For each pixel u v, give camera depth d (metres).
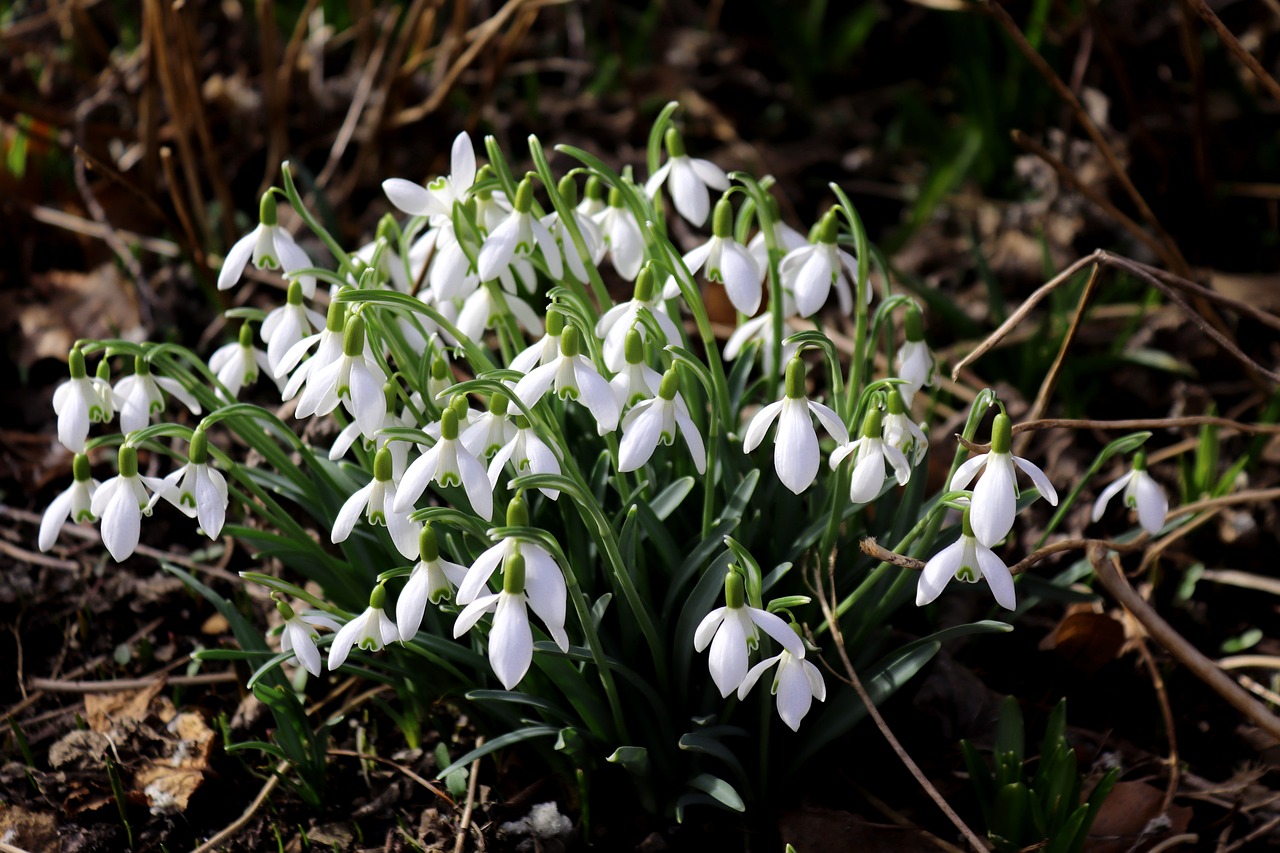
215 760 0.79
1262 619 0.85
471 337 0.76
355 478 0.78
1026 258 1.02
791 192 1.15
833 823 0.76
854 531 0.78
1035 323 0.96
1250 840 0.76
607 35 1.35
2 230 1.04
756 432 0.70
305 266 0.75
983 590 0.83
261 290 0.97
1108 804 0.76
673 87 1.25
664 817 0.77
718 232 0.73
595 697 0.74
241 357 0.76
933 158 1.16
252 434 0.76
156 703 0.81
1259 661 0.81
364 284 0.74
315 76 1.14
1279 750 0.79
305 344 0.72
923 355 0.75
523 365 0.71
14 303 0.98
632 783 0.77
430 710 0.79
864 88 1.32
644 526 0.74
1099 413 0.93
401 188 0.74
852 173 1.18
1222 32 0.79
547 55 1.31
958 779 0.77
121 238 1.03
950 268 1.04
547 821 0.76
